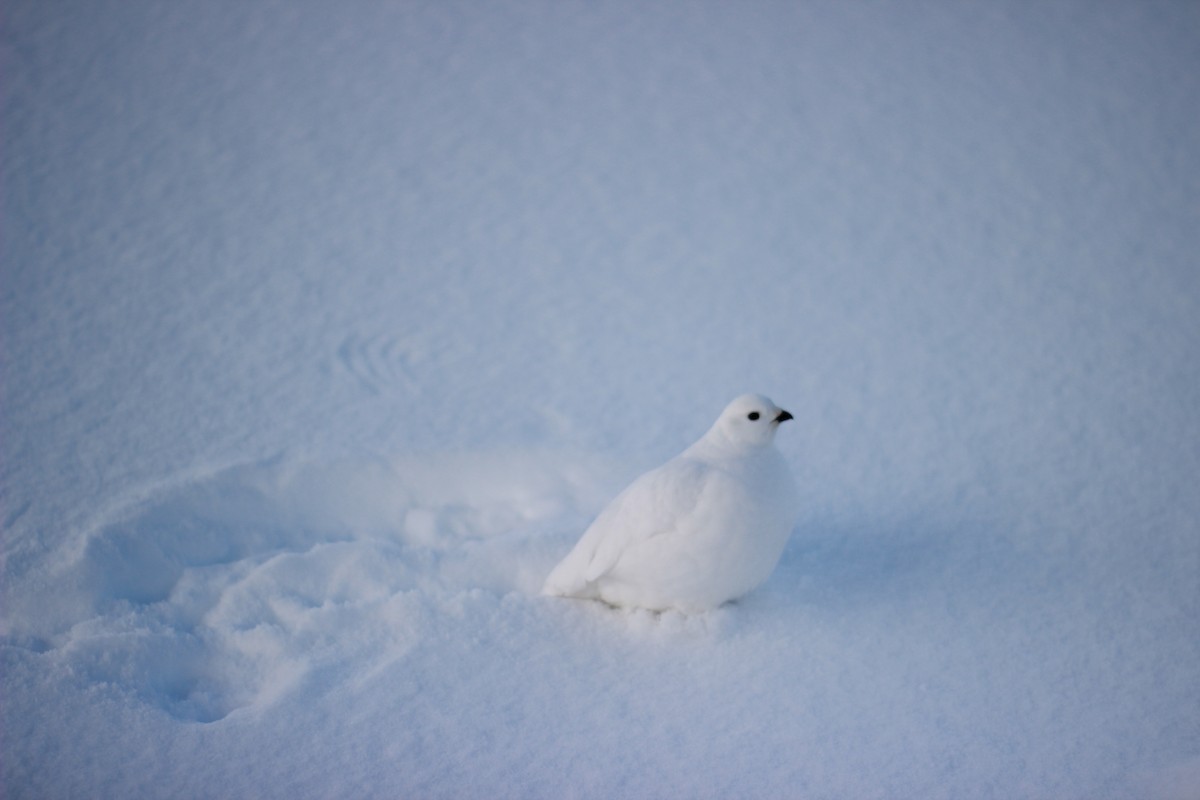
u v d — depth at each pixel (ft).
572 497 16.28
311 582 13.75
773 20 36.35
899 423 17.74
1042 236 23.99
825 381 19.10
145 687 11.96
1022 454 16.72
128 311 20.93
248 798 10.49
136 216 24.57
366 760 10.94
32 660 11.98
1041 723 11.34
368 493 16.38
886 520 15.20
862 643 12.53
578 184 27.09
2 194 25.09
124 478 15.76
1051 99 30.19
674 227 25.17
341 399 18.34
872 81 31.94
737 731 11.28
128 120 28.86
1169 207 24.84
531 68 33.35
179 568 14.51
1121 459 16.44
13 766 10.75
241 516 15.66
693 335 20.79
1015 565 14.05
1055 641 12.58
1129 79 30.96
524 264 23.56
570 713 11.55
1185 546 14.33
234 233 24.18
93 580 13.48
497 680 11.99
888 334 20.63
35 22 33.83
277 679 12.19
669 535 12.04
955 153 27.91
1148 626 12.80
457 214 25.59
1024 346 19.98
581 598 13.25
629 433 17.54
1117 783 10.49
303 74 32.22
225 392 18.40
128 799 10.45
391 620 12.87
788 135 29.32
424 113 30.42
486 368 19.60
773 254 23.91
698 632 12.54
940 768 10.77
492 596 13.23
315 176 26.94
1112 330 20.33
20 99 29.50
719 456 12.35
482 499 16.58
